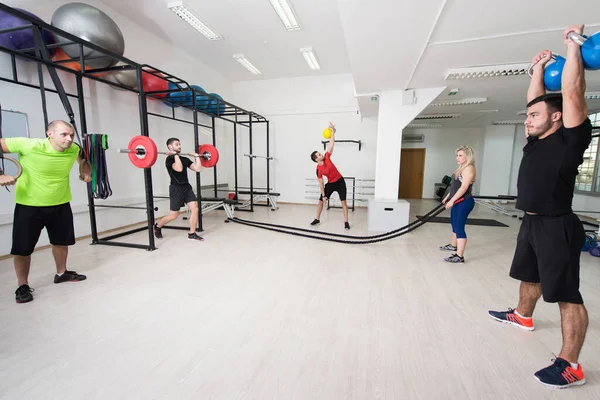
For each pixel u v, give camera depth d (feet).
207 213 20.17
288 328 5.90
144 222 16.14
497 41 9.39
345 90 23.41
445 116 23.22
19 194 6.57
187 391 4.19
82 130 10.78
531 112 4.58
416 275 8.91
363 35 8.95
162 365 4.75
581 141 4.17
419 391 4.24
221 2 13.20
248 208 22.76
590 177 21.04
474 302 7.14
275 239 13.06
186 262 9.86
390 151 15.47
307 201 25.30
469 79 13.25
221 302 7.01
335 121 24.02
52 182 6.89
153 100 16.58
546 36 9.05
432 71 12.23
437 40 9.36
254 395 4.14
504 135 27.12
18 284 7.35
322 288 7.89
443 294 7.59
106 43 9.96
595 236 12.46
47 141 6.59
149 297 7.23
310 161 24.84
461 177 9.74
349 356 5.03
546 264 4.51
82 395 4.10
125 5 13.66
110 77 11.91
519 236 5.48
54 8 11.31
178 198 12.37
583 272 9.48
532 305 5.77
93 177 9.98
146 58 16.08
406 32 8.75
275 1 12.87
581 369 4.36
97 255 10.47
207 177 22.68
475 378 4.52
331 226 16.08
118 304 6.84
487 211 23.00
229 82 24.99
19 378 4.42
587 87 14.23
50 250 10.90
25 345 5.22
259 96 25.30
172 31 16.25
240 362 4.85
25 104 10.37
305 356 5.02
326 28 15.61
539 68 4.74
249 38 16.93
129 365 4.75
